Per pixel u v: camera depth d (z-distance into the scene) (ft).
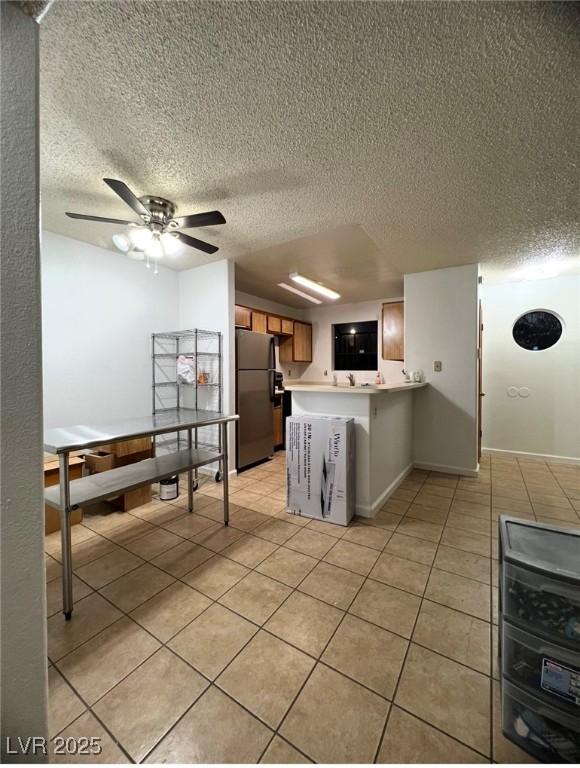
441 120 4.82
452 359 11.87
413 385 10.27
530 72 4.00
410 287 12.51
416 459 12.65
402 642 4.52
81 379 10.00
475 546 6.97
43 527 2.61
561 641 3.08
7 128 2.43
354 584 5.75
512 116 4.73
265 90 4.29
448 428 12.04
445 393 12.03
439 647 4.43
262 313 16.30
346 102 4.48
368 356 19.01
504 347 14.20
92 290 10.23
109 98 4.40
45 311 9.21
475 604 5.25
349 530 7.70
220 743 3.30
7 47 2.43
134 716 3.57
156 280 12.12
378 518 8.34
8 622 2.41
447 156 5.63
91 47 3.70
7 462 2.41
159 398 12.25
